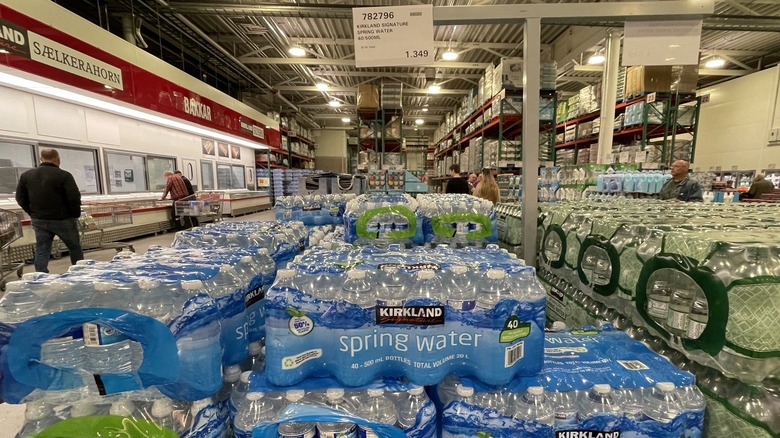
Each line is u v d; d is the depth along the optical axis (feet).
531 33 5.24
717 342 3.07
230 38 27.43
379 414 3.15
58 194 13.15
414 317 3.24
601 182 15.71
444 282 3.48
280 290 3.23
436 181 51.29
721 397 3.10
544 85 18.11
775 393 2.89
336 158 69.51
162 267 3.67
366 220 5.69
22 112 16.28
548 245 6.19
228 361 3.60
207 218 29.78
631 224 4.46
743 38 25.77
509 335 3.25
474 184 24.32
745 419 2.90
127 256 4.49
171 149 26.96
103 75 16.46
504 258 4.31
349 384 3.25
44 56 13.51
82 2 20.49
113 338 2.88
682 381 3.28
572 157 25.17
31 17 12.98
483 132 24.54
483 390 3.35
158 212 23.86
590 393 3.25
